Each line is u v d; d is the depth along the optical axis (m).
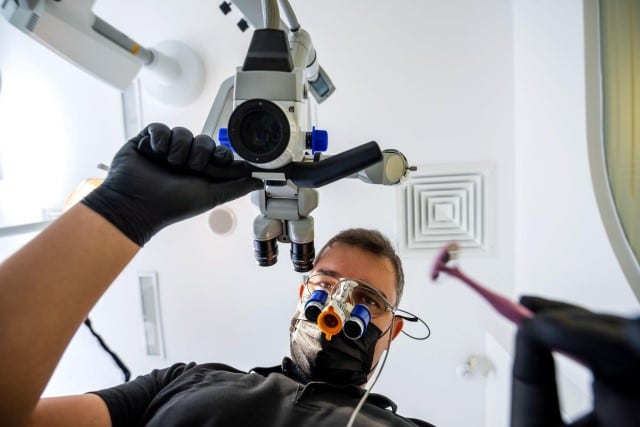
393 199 1.38
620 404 0.29
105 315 1.55
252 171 0.58
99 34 0.96
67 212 0.54
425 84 1.33
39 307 0.47
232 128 0.51
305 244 0.72
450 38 1.30
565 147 1.05
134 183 0.56
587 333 0.27
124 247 0.54
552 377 0.37
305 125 0.62
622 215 0.89
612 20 0.90
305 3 1.34
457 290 1.39
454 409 1.44
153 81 1.39
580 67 0.97
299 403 0.71
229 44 1.39
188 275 1.50
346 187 1.39
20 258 0.49
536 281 1.22
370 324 0.84
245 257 1.47
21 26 0.85
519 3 1.23
